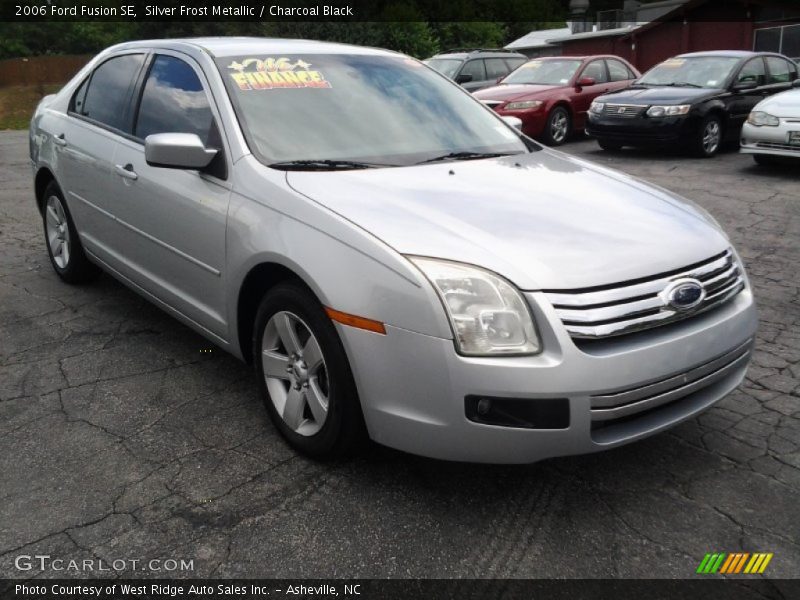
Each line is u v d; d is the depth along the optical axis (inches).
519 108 509.4
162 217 142.6
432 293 96.8
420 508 106.3
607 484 112.8
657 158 463.2
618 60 584.4
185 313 144.0
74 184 180.4
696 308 106.9
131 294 195.2
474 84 609.0
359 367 103.0
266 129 132.6
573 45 1172.5
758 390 143.8
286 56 150.9
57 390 141.0
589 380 95.7
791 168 412.2
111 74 178.4
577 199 121.4
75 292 196.2
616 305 99.7
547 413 95.9
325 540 99.4
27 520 102.4
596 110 478.9
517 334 96.0
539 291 96.6
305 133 134.6
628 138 463.2
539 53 1291.8
